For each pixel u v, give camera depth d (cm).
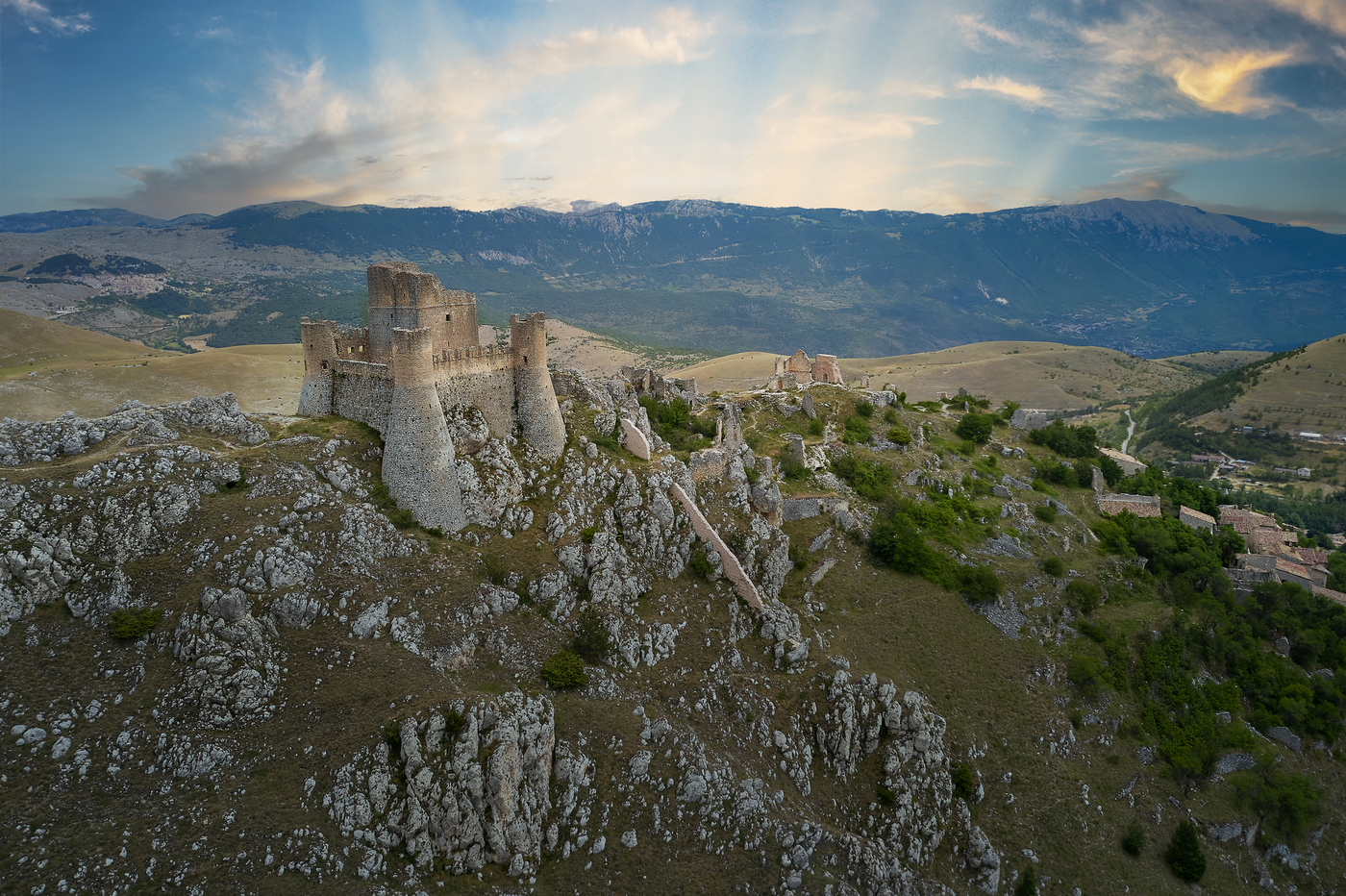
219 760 5409
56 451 6619
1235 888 8294
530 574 7612
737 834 6681
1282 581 12294
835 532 10675
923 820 7712
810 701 8094
